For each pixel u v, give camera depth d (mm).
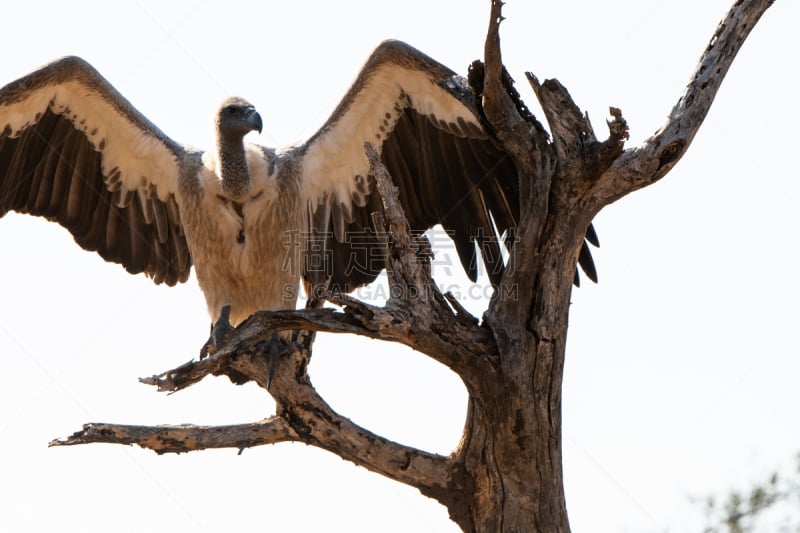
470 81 10617
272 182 12922
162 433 11219
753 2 10484
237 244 12906
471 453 11016
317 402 11406
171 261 13836
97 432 11117
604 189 10438
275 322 10398
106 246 13812
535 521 10820
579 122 10531
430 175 13188
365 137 13234
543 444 10695
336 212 13531
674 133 10305
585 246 12398
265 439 11422
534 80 10578
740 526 13234
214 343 12305
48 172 13406
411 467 11258
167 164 13281
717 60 10453
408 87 12883
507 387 10516
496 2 9695
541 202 10492
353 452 11344
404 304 10445
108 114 13156
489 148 12820
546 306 10594
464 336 10508
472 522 11180
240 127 12500
